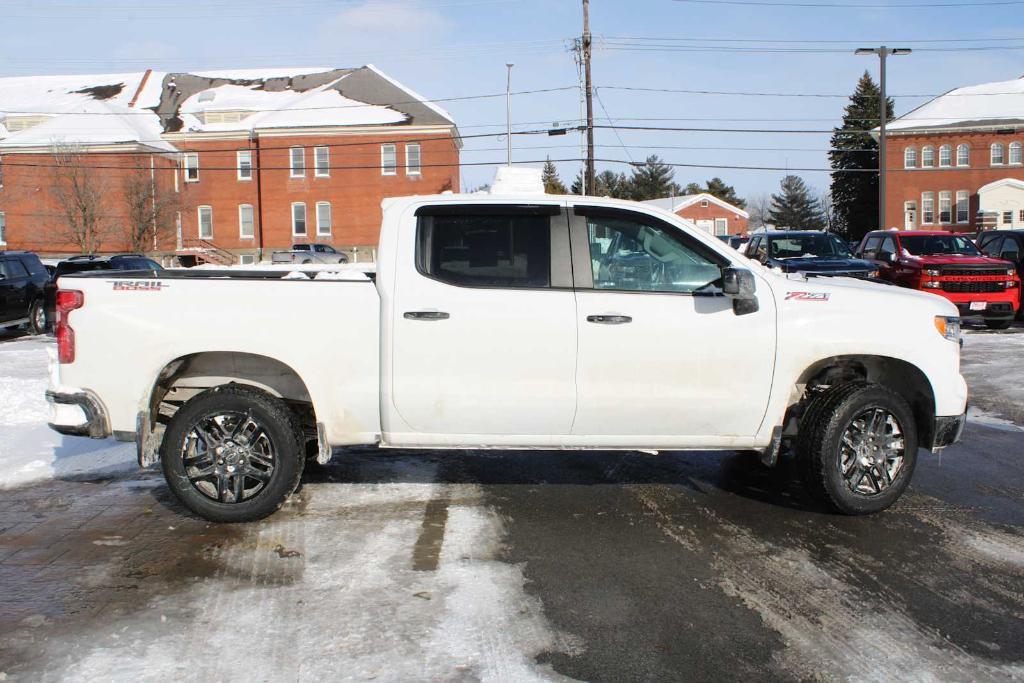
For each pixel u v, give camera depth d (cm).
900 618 406
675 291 527
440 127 5228
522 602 420
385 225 525
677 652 372
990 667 361
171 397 565
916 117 6197
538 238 523
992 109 6109
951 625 400
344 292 516
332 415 520
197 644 376
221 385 543
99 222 4728
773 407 532
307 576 450
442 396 514
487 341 512
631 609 413
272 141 5297
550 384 516
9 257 1781
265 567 462
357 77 5578
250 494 522
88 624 395
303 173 5316
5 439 766
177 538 506
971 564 473
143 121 5419
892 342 534
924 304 546
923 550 493
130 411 515
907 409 539
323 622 397
